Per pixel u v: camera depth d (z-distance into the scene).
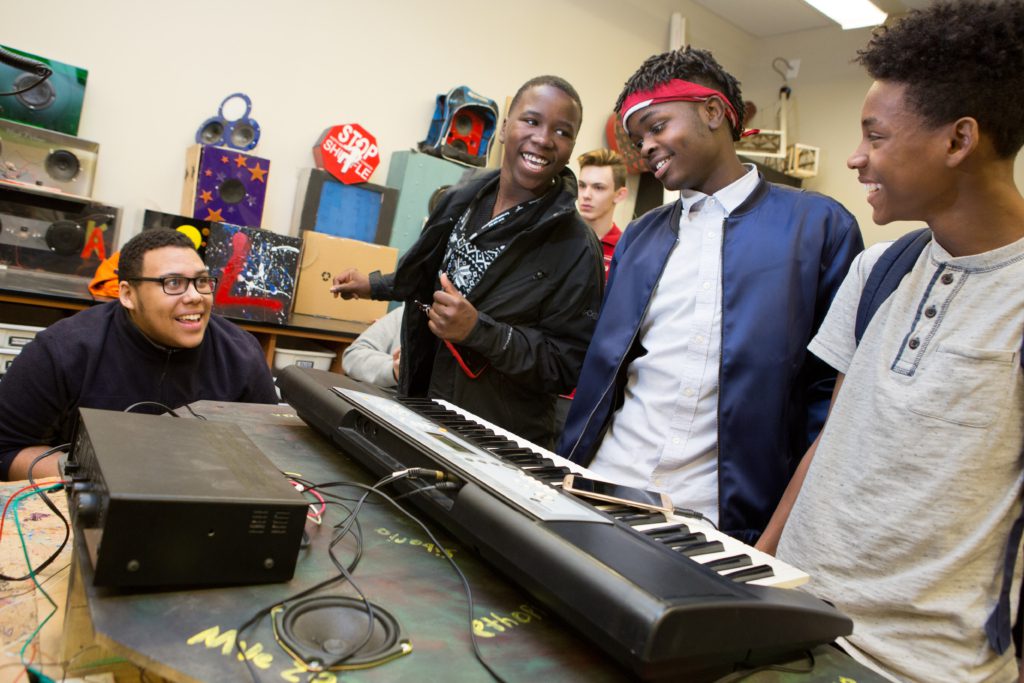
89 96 2.81
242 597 0.58
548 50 4.19
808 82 5.00
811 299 1.20
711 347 1.23
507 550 0.65
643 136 1.30
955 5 0.81
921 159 0.83
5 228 2.38
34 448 1.41
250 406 1.24
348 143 3.23
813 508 0.96
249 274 2.58
